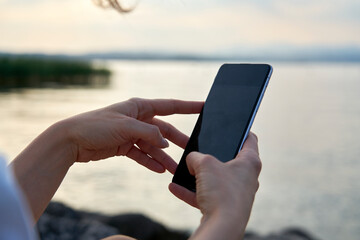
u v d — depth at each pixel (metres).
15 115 20.55
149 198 9.56
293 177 13.55
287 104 38.62
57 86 44.31
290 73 129.12
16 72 43.50
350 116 30.28
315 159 16.48
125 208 8.77
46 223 3.54
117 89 44.84
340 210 10.36
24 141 12.24
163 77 83.56
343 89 61.09
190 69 140.25
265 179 13.23
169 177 11.33
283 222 9.51
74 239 3.48
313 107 36.19
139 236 5.63
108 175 11.08
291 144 19.58
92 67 56.22
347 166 15.24
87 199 9.09
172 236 5.83
